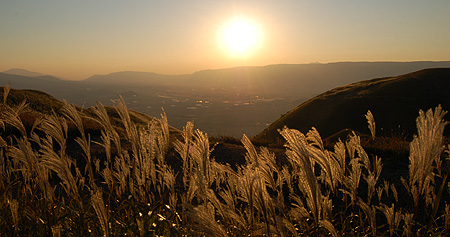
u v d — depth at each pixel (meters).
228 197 2.14
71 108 2.33
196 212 1.57
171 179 2.56
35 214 2.62
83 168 7.87
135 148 2.44
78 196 2.58
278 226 1.69
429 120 1.78
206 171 2.30
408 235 2.07
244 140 2.15
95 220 2.40
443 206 4.83
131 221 2.32
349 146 2.50
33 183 3.03
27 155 2.38
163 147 2.61
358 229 2.55
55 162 2.21
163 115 2.55
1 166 2.99
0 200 2.77
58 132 2.34
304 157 1.67
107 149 2.58
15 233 2.41
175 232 2.28
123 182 2.72
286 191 4.48
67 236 2.38
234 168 8.58
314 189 1.70
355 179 2.28
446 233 2.23
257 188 1.65
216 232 1.55
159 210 2.54
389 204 5.39
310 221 2.63
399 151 8.72
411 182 1.98
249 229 1.96
